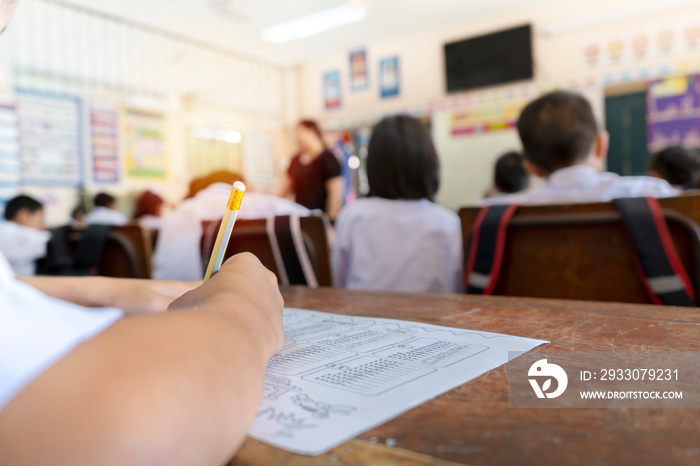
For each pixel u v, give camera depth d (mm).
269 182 7387
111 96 5629
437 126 6383
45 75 5078
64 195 5238
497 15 5895
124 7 5250
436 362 386
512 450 232
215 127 6711
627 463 216
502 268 964
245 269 396
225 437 217
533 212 900
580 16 5508
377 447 240
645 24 5223
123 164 5746
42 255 2699
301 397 314
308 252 1272
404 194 1375
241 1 5117
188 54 6289
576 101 1299
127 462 182
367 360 397
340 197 4195
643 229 786
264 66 7289
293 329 529
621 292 865
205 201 2035
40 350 204
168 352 216
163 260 2082
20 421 183
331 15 5504
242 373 244
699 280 780
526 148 1375
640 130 5484
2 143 4695
